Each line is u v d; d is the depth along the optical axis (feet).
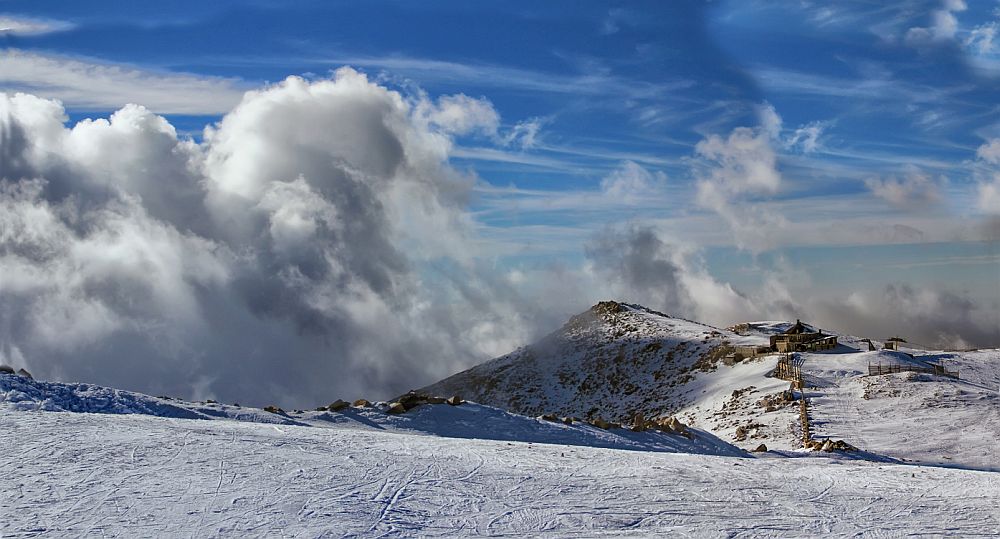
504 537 47.11
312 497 51.34
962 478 66.49
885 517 53.57
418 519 48.93
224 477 54.39
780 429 168.45
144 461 56.85
